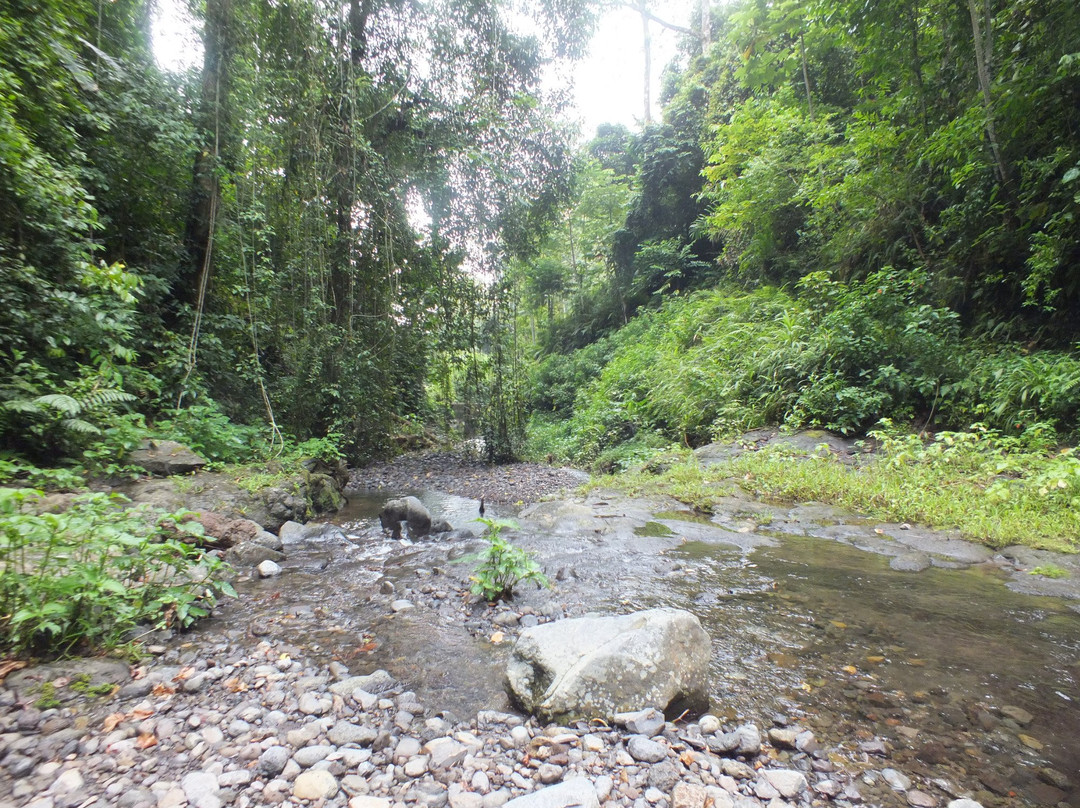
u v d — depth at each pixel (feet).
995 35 24.22
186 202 24.07
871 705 6.98
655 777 5.49
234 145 25.12
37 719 6.05
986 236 24.13
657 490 20.70
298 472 19.81
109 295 17.39
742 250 46.26
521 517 18.17
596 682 6.64
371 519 19.40
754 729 6.17
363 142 29.91
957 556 13.01
